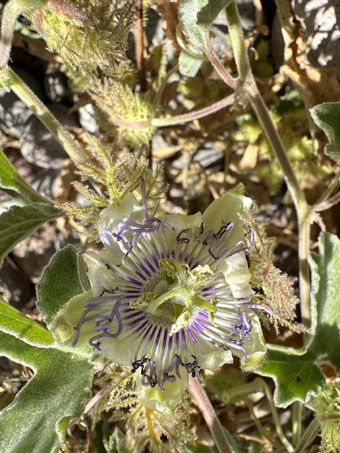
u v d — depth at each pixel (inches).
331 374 5.1
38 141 5.7
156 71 5.5
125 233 3.3
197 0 4.0
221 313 3.4
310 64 5.1
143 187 3.2
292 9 5.0
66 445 4.9
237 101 4.5
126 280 3.4
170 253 3.4
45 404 4.1
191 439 3.8
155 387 3.4
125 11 3.5
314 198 5.5
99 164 5.5
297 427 5.1
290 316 3.5
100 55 3.5
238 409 5.7
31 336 4.1
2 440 4.0
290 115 5.4
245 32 5.4
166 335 3.4
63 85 5.8
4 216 4.7
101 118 5.1
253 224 3.3
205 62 5.4
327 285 4.7
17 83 4.3
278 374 4.4
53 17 3.5
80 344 3.2
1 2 5.4
